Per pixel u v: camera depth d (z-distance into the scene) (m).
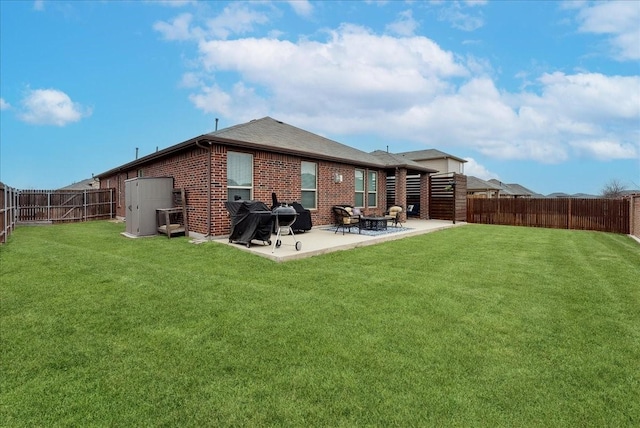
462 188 18.12
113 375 2.72
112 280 5.18
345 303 4.33
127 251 7.74
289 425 2.17
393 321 3.78
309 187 12.28
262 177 10.44
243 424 2.18
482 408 2.34
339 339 3.34
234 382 2.62
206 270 6.04
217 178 9.24
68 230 12.44
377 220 11.53
